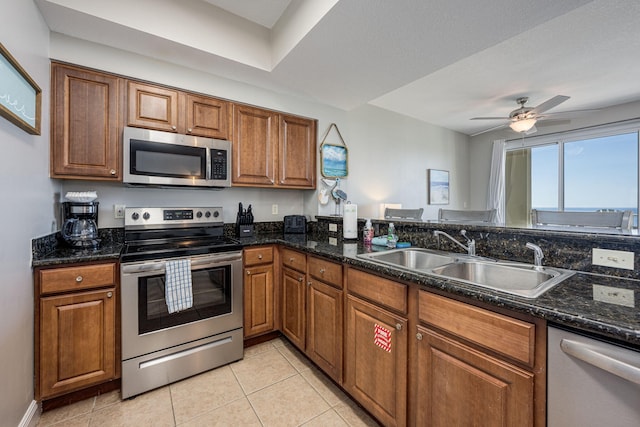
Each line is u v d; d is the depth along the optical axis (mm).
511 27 1518
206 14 1849
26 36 1324
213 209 2406
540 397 800
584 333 721
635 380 619
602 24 2047
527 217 4820
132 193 2176
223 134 2244
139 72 1891
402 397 1219
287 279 2170
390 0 1321
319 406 1571
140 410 1540
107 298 1613
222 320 1961
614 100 3623
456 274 1354
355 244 2016
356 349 1480
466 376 978
